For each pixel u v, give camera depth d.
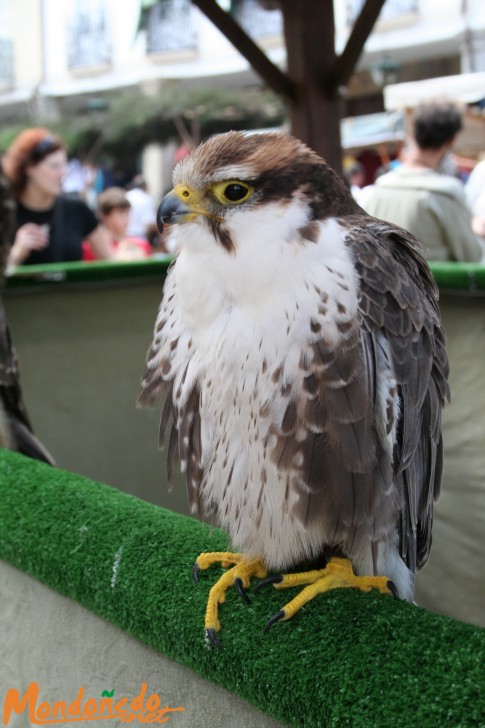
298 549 1.61
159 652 1.58
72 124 12.21
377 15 3.31
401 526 1.69
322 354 1.46
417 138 3.57
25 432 3.22
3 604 2.01
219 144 1.52
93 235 4.69
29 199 4.35
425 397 1.74
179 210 1.50
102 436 4.05
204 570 1.58
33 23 15.16
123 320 3.94
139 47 14.04
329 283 1.46
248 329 1.48
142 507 1.84
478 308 2.84
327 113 3.62
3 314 3.12
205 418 1.62
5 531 1.90
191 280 1.53
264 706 1.32
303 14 3.50
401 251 1.65
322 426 1.48
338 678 1.22
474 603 3.11
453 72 12.20
